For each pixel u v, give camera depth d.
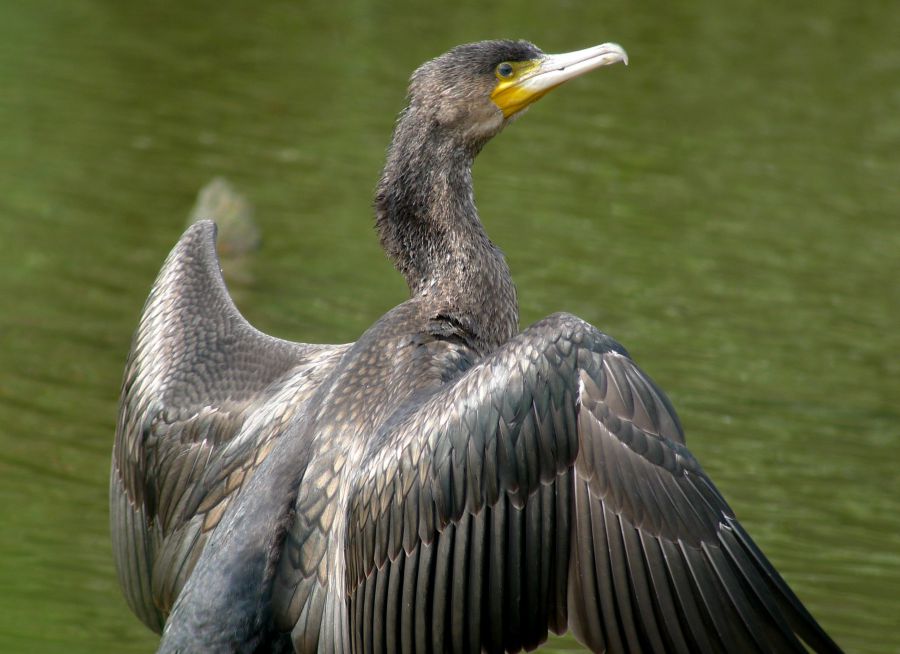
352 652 6.49
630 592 5.97
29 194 17.48
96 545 10.90
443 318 7.31
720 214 18.19
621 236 17.31
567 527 6.08
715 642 5.90
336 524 6.54
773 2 26.53
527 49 7.96
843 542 11.30
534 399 6.09
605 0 26.31
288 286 15.68
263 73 22.11
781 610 5.85
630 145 20.11
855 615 10.23
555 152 19.73
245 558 6.49
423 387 6.75
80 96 20.67
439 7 25.58
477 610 6.20
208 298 7.84
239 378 7.35
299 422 6.82
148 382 7.52
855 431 13.26
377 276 16.17
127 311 14.80
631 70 22.91
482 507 6.15
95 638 9.80
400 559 6.29
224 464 7.04
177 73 21.88
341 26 24.41
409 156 7.71
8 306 14.68
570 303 15.46
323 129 20.12
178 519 7.15
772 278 16.55
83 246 16.25
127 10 24.55
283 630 6.53
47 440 12.25
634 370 6.09
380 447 6.44
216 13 24.77
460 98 7.76
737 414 13.43
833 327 15.51
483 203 17.89
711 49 24.03
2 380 13.17
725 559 5.92
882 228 18.08
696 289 16.14
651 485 5.96
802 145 20.48
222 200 16.81
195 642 6.42
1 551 10.64
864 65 23.69
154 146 19.17
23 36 22.83
